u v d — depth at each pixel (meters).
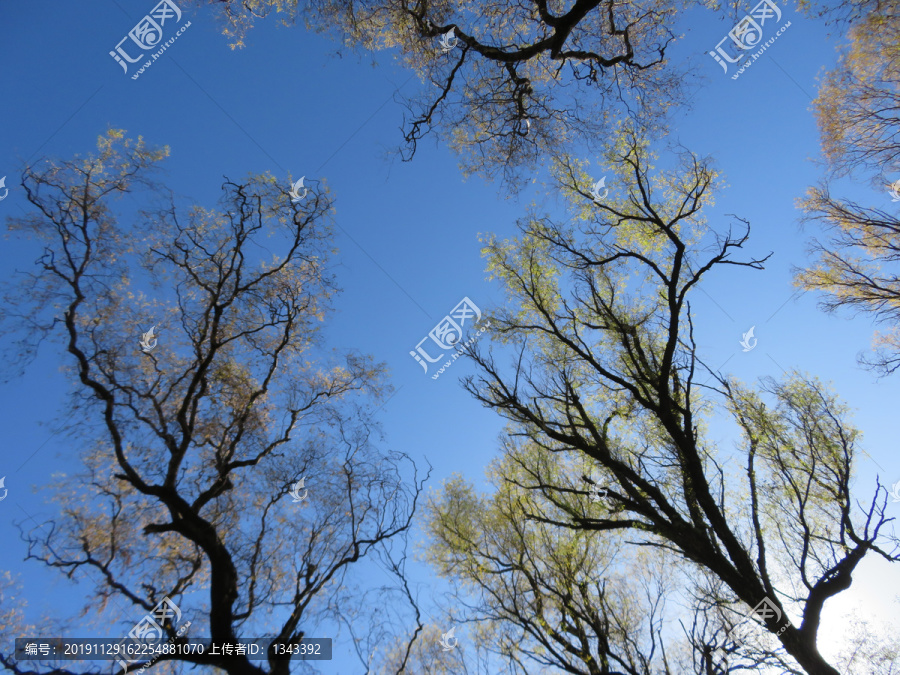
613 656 8.33
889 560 9.41
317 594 8.40
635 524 10.20
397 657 8.45
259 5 10.26
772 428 11.40
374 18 10.92
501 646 8.89
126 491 8.85
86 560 7.84
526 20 11.40
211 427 10.26
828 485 10.98
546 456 12.48
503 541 11.02
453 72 10.70
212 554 7.82
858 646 9.58
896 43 11.27
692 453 10.33
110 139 9.95
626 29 10.96
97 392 8.62
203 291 10.91
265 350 11.38
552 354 12.77
